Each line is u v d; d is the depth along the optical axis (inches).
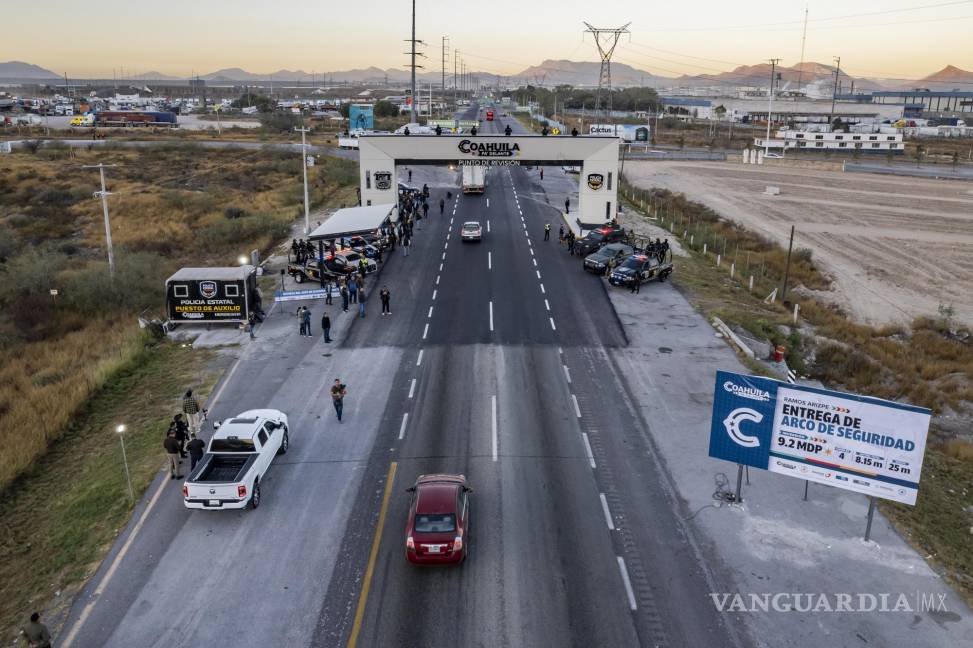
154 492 772.6
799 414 687.7
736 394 713.6
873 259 2161.7
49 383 1095.0
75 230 2422.5
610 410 971.9
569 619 578.9
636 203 2982.3
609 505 743.7
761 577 635.5
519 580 625.9
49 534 711.1
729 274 1839.3
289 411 968.3
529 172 3786.9
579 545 675.4
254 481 738.8
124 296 1518.2
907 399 1198.3
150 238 2241.6
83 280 1536.7
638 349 1211.9
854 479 674.2
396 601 601.0
